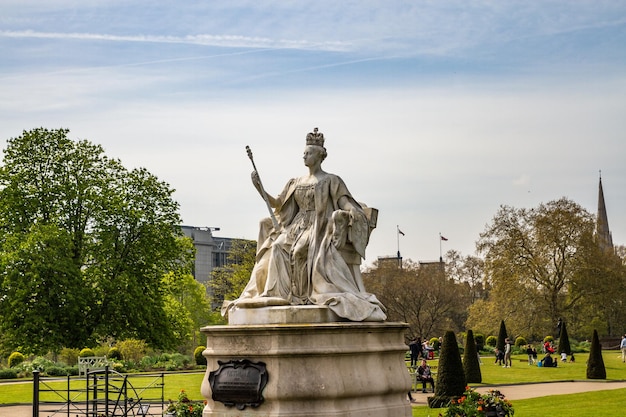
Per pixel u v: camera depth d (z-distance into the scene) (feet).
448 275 284.41
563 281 221.87
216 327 45.78
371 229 50.31
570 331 227.20
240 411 44.91
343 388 43.98
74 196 135.85
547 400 99.66
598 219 241.14
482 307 239.30
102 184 139.85
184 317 171.01
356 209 49.42
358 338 45.37
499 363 176.76
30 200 135.44
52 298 132.67
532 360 177.88
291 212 51.26
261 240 50.98
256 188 50.88
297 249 48.52
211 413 45.98
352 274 49.55
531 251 222.28
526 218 226.38
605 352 230.48
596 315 250.57
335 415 43.50
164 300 150.61
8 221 134.51
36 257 129.39
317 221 49.32
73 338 134.10
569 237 220.23
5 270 130.11
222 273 241.14
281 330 43.96
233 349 45.50
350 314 45.96
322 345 44.14
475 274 300.81
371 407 45.34
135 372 157.69
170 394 110.01
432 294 255.50
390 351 46.78
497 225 226.17
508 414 66.49
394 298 249.55
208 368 46.98
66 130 140.46
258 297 47.73
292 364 43.93
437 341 220.43
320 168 51.44
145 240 140.15
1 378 151.94
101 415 75.87
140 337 138.92
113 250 138.21
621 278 227.61
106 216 137.80
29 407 102.17
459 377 93.97
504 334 210.38
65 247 132.36
